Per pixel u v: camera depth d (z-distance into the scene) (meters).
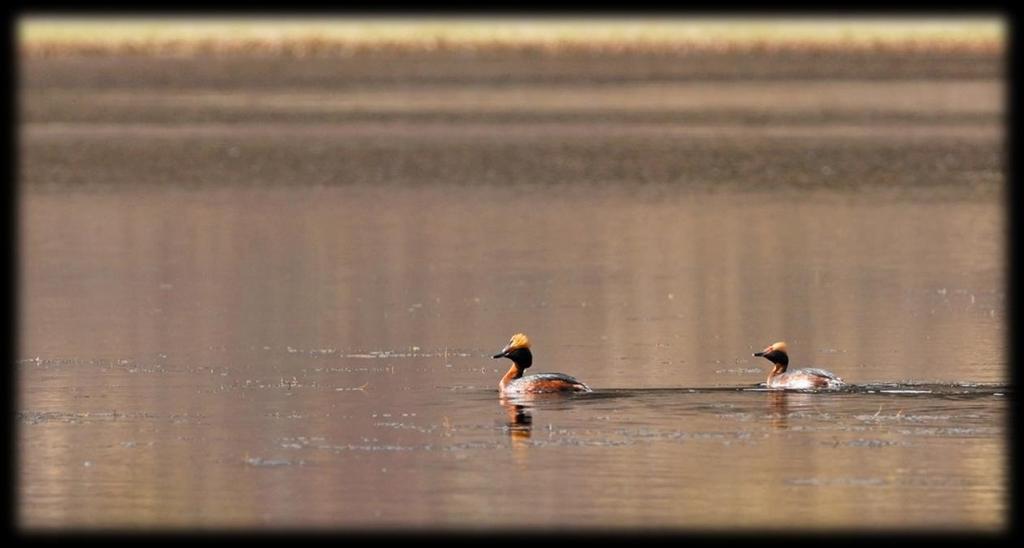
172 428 24.84
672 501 20.77
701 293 38.25
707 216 51.44
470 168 64.69
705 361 30.25
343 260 43.50
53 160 67.56
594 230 48.66
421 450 23.25
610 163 65.75
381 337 33.00
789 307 36.22
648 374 28.89
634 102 97.88
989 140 72.38
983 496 20.84
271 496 21.20
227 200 56.09
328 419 25.33
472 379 28.48
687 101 98.38
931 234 47.28
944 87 107.19
